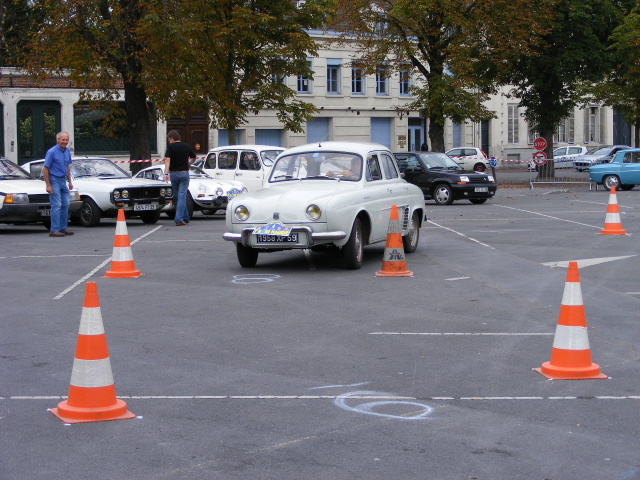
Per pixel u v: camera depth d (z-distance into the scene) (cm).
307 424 550
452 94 3459
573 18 3556
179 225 1956
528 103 3922
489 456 491
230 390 629
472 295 1013
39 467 476
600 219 2070
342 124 5006
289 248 1176
